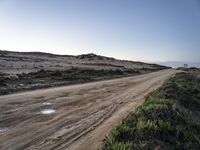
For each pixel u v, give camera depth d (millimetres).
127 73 54219
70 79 31578
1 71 42594
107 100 15484
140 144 6582
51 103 14141
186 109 13453
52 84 25328
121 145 6262
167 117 9141
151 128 7680
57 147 7012
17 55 109938
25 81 26438
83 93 18906
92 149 6820
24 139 7672
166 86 17562
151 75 46781
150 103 11219
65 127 9078
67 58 131875
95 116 10898
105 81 31703
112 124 9445
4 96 16641
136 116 9109
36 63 73250
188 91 18969
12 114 11078
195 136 8016
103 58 148625
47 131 8547
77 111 11969
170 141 7301
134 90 21109
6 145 7141
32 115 10969
